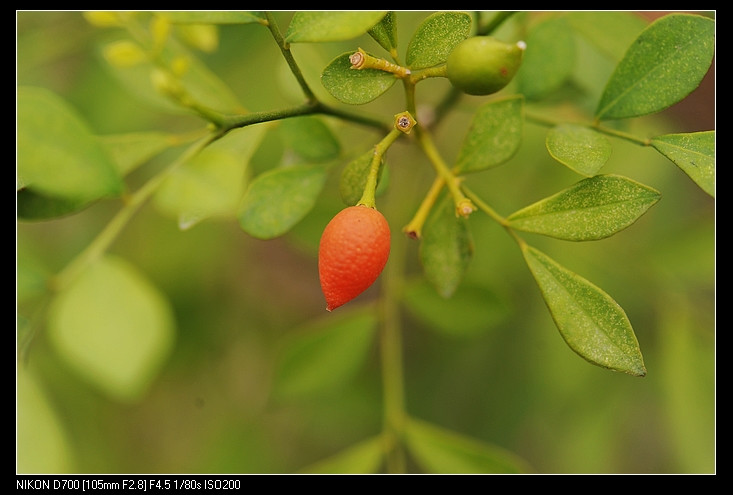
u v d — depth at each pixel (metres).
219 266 0.34
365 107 0.32
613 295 0.30
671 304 0.30
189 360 0.34
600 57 0.28
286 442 0.35
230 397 0.35
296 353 0.28
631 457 0.36
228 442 0.33
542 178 0.31
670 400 0.29
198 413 0.35
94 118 0.31
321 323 0.28
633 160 0.31
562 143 0.24
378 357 0.33
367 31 0.23
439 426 0.33
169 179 0.24
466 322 0.29
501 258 0.31
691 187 0.32
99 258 0.24
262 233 0.25
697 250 0.30
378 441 0.28
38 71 0.32
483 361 0.33
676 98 0.24
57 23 0.31
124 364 0.24
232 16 0.24
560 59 0.27
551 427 0.33
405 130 0.23
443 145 0.33
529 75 0.27
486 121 0.25
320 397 0.29
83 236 0.33
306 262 0.38
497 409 0.33
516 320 0.32
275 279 0.37
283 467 0.34
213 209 0.24
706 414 0.29
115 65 0.27
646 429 0.37
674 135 0.24
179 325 0.33
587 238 0.24
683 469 0.29
